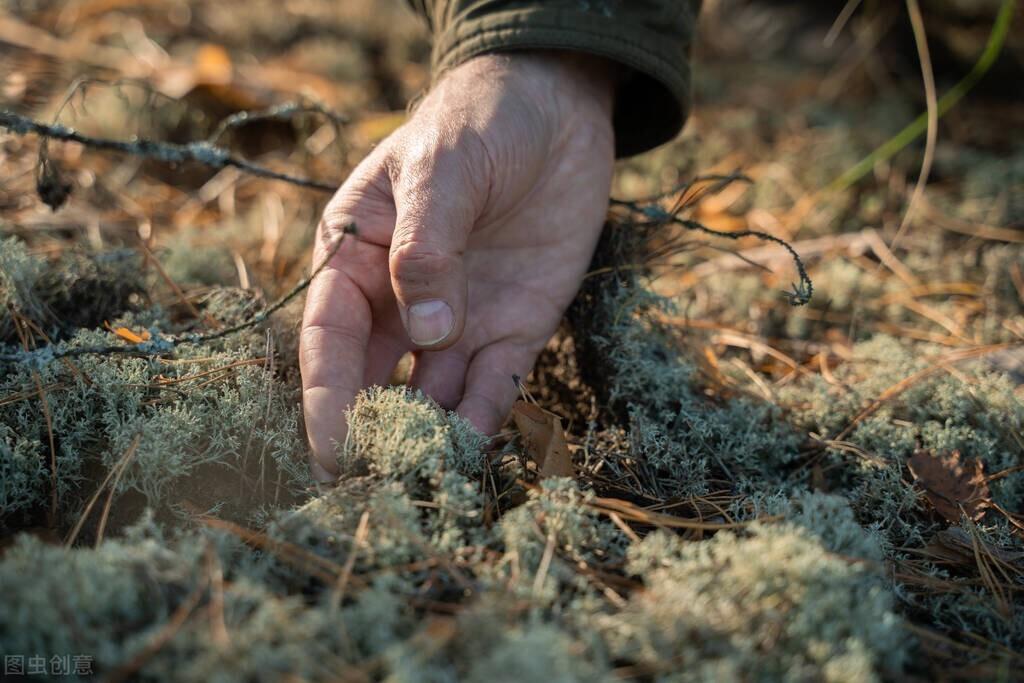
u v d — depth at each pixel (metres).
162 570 0.35
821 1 1.04
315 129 0.79
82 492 0.42
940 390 0.49
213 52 0.82
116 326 0.48
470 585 0.36
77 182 0.66
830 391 0.50
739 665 0.34
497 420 0.46
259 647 0.32
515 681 0.32
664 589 0.36
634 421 0.46
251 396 0.44
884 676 0.36
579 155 0.50
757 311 0.60
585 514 0.40
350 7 0.96
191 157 0.53
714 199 0.75
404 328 0.46
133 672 0.33
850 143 0.82
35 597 0.33
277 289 0.58
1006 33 0.89
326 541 0.37
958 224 0.70
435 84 0.52
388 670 0.34
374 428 0.41
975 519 0.44
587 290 0.51
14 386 0.43
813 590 0.35
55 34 0.86
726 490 0.45
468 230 0.44
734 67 0.98
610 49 0.50
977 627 0.40
